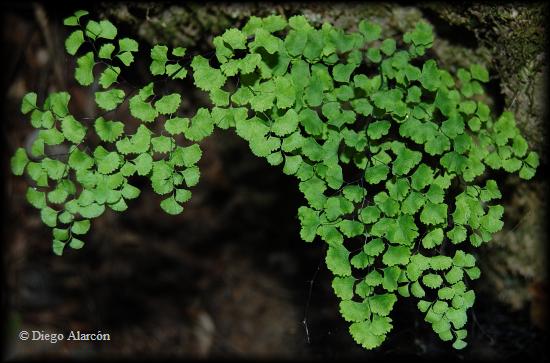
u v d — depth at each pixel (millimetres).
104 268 911
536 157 630
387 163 613
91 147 745
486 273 707
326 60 612
